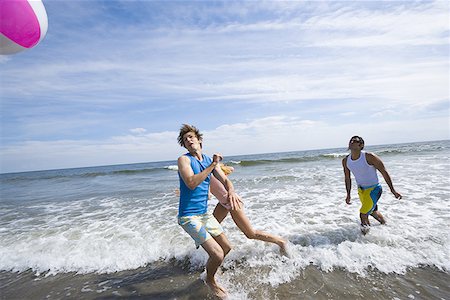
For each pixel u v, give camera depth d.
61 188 14.72
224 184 3.06
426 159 14.12
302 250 3.50
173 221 5.46
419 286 2.63
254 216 5.31
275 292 2.71
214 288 2.74
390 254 3.19
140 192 10.32
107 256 3.90
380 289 2.63
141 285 3.11
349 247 3.42
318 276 2.94
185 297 2.79
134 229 5.10
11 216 7.42
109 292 3.02
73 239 4.76
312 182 9.30
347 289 2.67
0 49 2.50
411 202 5.41
